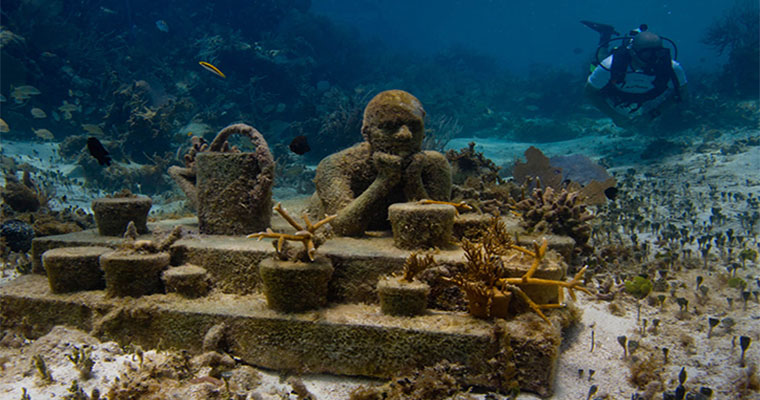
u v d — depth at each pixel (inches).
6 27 186.9
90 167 142.2
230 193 56.9
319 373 44.6
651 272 65.0
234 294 51.1
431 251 49.0
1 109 179.3
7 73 178.4
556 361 44.9
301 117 229.8
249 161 57.1
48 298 51.0
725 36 257.1
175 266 53.0
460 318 44.2
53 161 157.9
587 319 54.2
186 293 49.8
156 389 40.6
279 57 269.3
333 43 357.1
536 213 63.9
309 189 152.7
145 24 265.9
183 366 43.5
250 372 43.8
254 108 237.3
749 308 55.6
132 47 247.6
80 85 204.8
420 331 42.3
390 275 47.6
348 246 51.2
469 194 74.2
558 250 55.1
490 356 41.4
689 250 71.8
